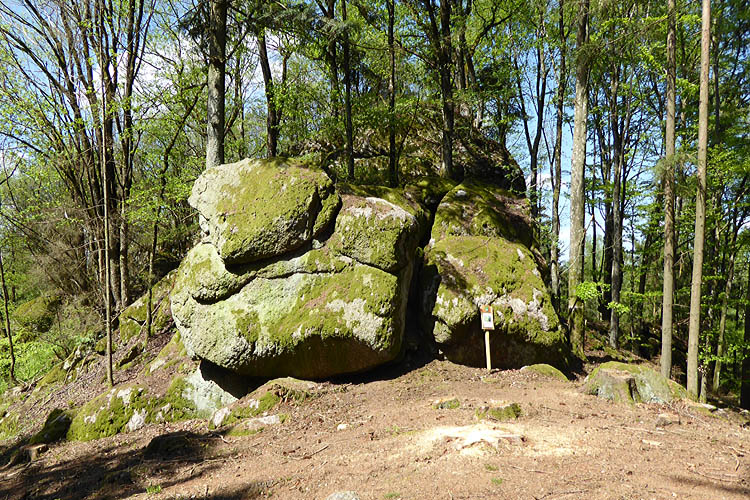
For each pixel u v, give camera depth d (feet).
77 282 52.49
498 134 71.00
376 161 52.03
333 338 27.17
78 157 48.21
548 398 23.34
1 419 37.37
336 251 29.01
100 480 20.08
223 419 25.43
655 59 45.73
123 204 43.93
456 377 28.86
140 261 55.36
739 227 47.32
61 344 46.68
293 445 19.71
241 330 28.19
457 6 50.14
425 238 36.14
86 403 32.12
